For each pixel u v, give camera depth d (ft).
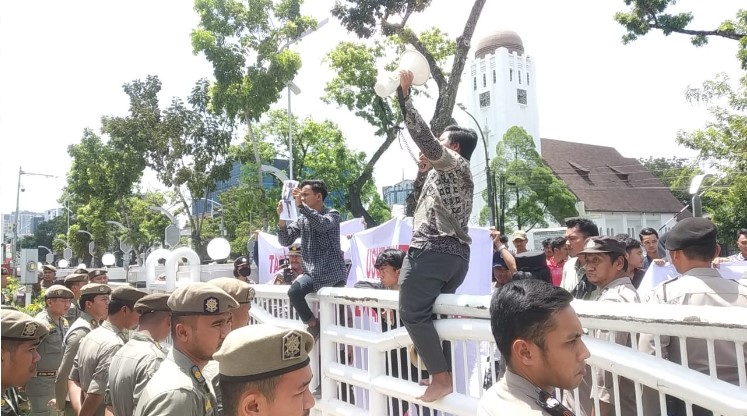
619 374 7.20
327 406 13.87
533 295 6.05
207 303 8.78
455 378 9.89
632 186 198.90
